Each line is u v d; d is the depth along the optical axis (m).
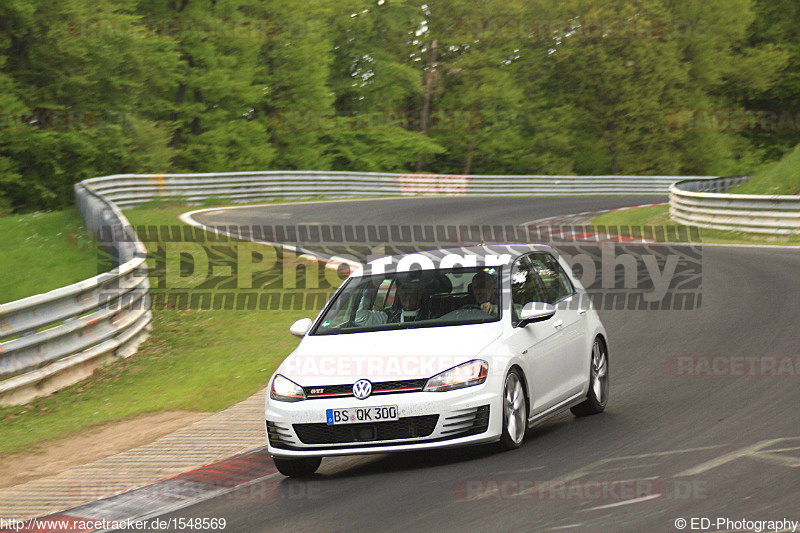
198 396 23.78
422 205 78.50
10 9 91.94
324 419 15.16
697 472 13.41
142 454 18.62
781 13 185.62
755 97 189.25
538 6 170.25
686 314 30.33
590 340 19.14
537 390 16.88
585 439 16.44
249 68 120.12
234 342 30.58
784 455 13.95
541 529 11.33
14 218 61.81
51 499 15.98
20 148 93.94
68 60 97.88
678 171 176.50
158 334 32.31
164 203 72.06
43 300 24.77
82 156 98.50
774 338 24.95
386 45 157.38
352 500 13.76
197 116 118.31
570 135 172.38
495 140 161.50
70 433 21.12
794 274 36.84
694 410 18.02
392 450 15.04
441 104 165.12
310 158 134.75
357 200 84.25
